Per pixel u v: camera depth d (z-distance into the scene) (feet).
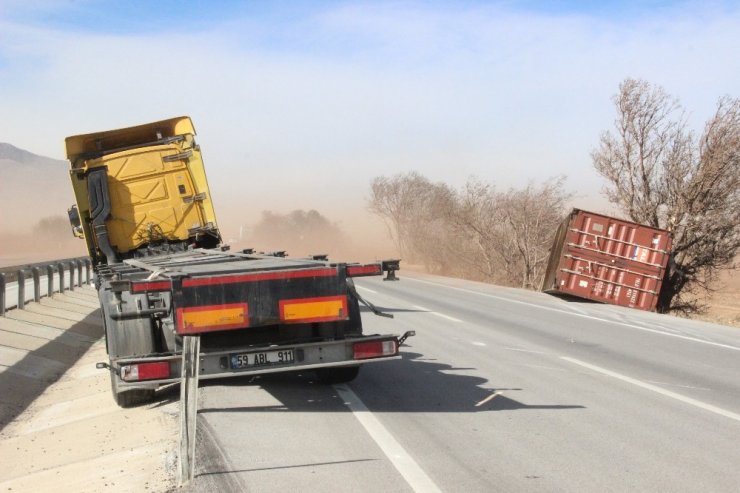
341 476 17.53
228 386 28.50
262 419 23.26
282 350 22.53
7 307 52.03
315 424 22.56
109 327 25.93
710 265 80.94
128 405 26.78
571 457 19.06
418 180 188.03
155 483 17.62
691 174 79.46
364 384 28.68
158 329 25.67
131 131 44.16
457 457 19.04
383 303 65.31
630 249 67.00
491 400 25.82
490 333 44.37
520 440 20.65
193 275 21.30
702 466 18.35
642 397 26.43
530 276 115.65
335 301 22.16
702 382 29.55
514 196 119.03
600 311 59.88
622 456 19.16
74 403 29.84
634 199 83.87
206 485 16.99
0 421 27.43
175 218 43.93
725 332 47.96
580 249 67.56
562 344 40.04
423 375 30.50
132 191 43.52
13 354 36.88
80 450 22.50
